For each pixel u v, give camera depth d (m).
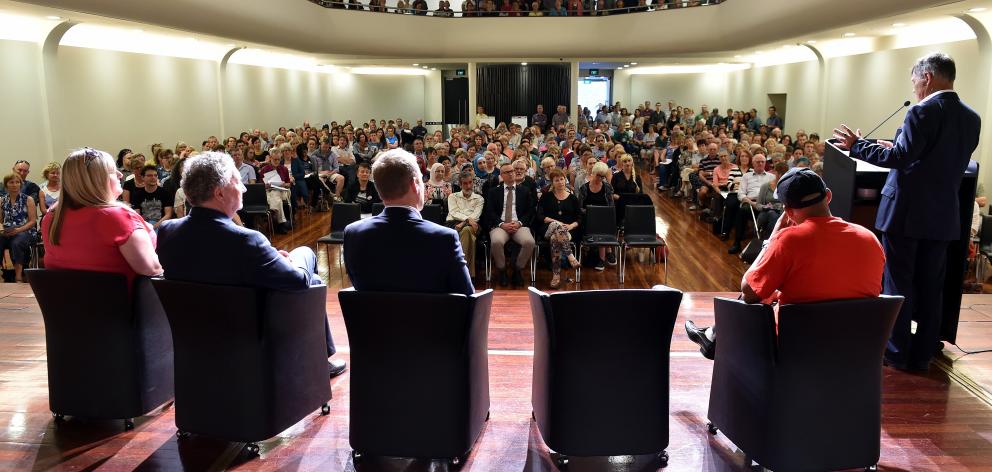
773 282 2.25
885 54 11.44
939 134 2.94
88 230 2.58
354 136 13.62
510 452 2.55
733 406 2.44
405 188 2.30
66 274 2.55
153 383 2.74
